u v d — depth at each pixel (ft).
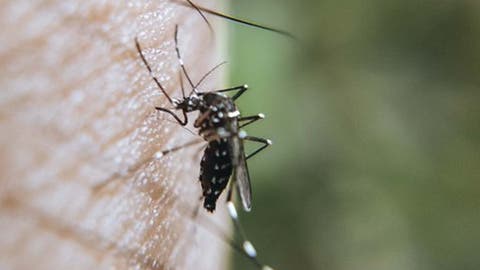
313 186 0.33
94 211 0.17
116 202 0.18
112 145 0.18
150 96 0.19
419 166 0.34
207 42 0.22
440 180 0.34
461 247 0.34
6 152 0.16
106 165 0.18
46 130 0.17
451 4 0.35
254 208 0.33
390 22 0.35
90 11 0.18
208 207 0.21
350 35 0.34
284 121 0.32
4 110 0.16
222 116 0.21
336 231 0.33
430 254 0.34
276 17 0.32
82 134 0.17
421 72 0.35
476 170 0.34
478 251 0.33
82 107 0.17
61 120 0.17
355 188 0.33
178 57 0.20
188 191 0.21
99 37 0.18
